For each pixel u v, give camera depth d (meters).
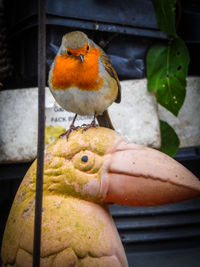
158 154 0.44
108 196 0.44
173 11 0.69
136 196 0.43
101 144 0.44
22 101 0.70
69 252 0.41
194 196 0.42
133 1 0.70
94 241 0.42
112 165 0.43
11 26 0.70
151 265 0.67
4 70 0.70
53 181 0.44
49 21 0.65
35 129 0.70
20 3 0.68
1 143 0.70
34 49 0.68
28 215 0.43
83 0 0.67
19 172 0.71
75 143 0.45
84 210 0.43
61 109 0.68
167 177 0.42
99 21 0.68
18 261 0.42
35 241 0.37
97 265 0.41
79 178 0.43
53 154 0.45
